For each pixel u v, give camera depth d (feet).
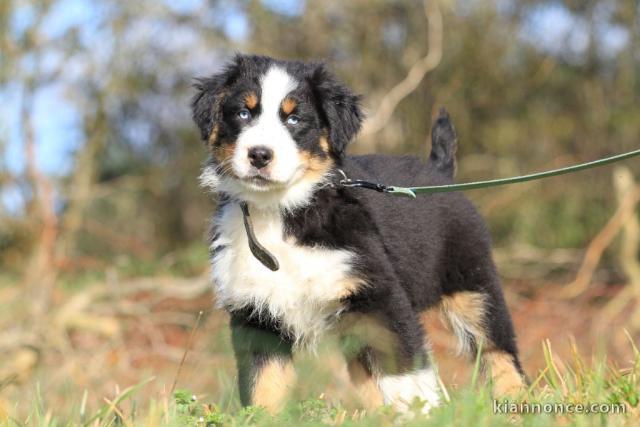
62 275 29.30
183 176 36.04
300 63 12.87
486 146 33.35
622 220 28.63
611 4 31.71
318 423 9.93
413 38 32.42
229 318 12.75
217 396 16.25
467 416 9.23
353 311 11.93
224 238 12.55
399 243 12.81
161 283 27.14
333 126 12.48
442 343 19.61
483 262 14.35
